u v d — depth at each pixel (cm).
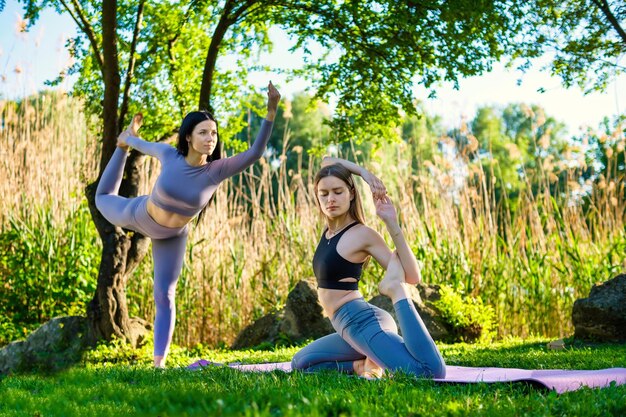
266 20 877
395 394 333
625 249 957
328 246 460
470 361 563
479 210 1021
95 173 1073
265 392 330
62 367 685
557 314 945
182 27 887
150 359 731
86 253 953
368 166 1065
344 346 472
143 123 891
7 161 1029
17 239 951
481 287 973
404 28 792
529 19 902
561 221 981
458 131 1087
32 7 809
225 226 1009
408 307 434
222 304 965
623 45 919
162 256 620
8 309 932
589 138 1064
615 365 521
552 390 352
